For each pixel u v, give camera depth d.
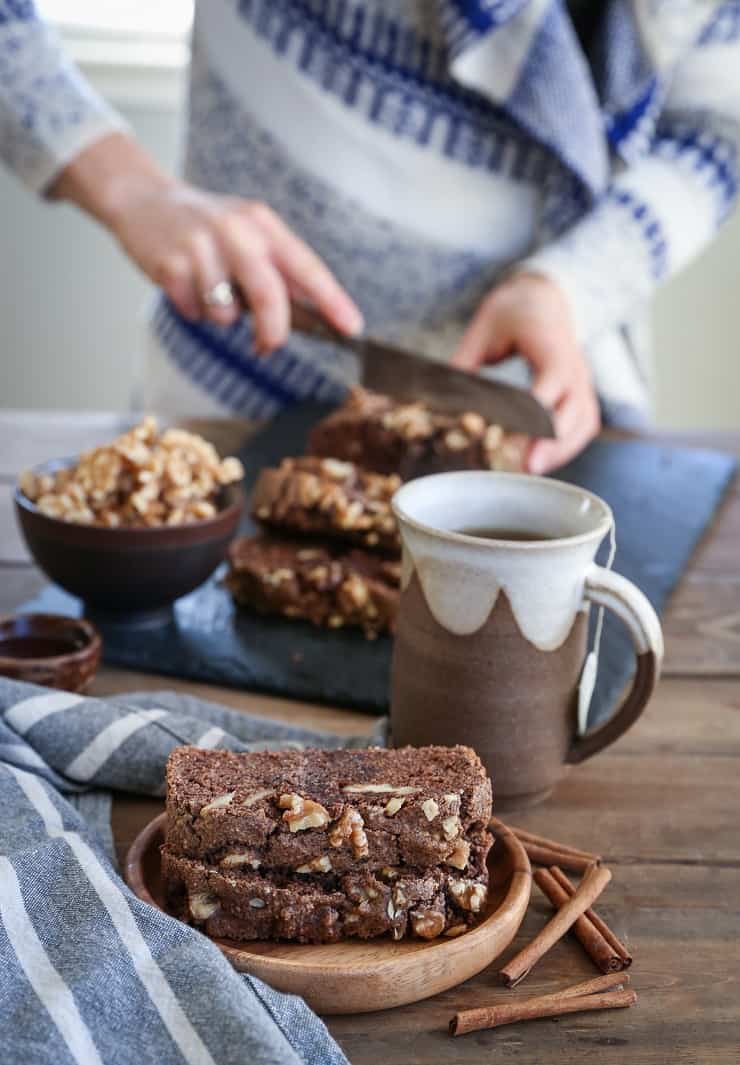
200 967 0.63
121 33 1.91
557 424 1.14
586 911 0.70
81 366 2.07
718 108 1.28
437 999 0.66
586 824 0.77
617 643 0.93
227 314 1.16
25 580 0.99
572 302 1.19
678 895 0.72
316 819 0.67
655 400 2.08
